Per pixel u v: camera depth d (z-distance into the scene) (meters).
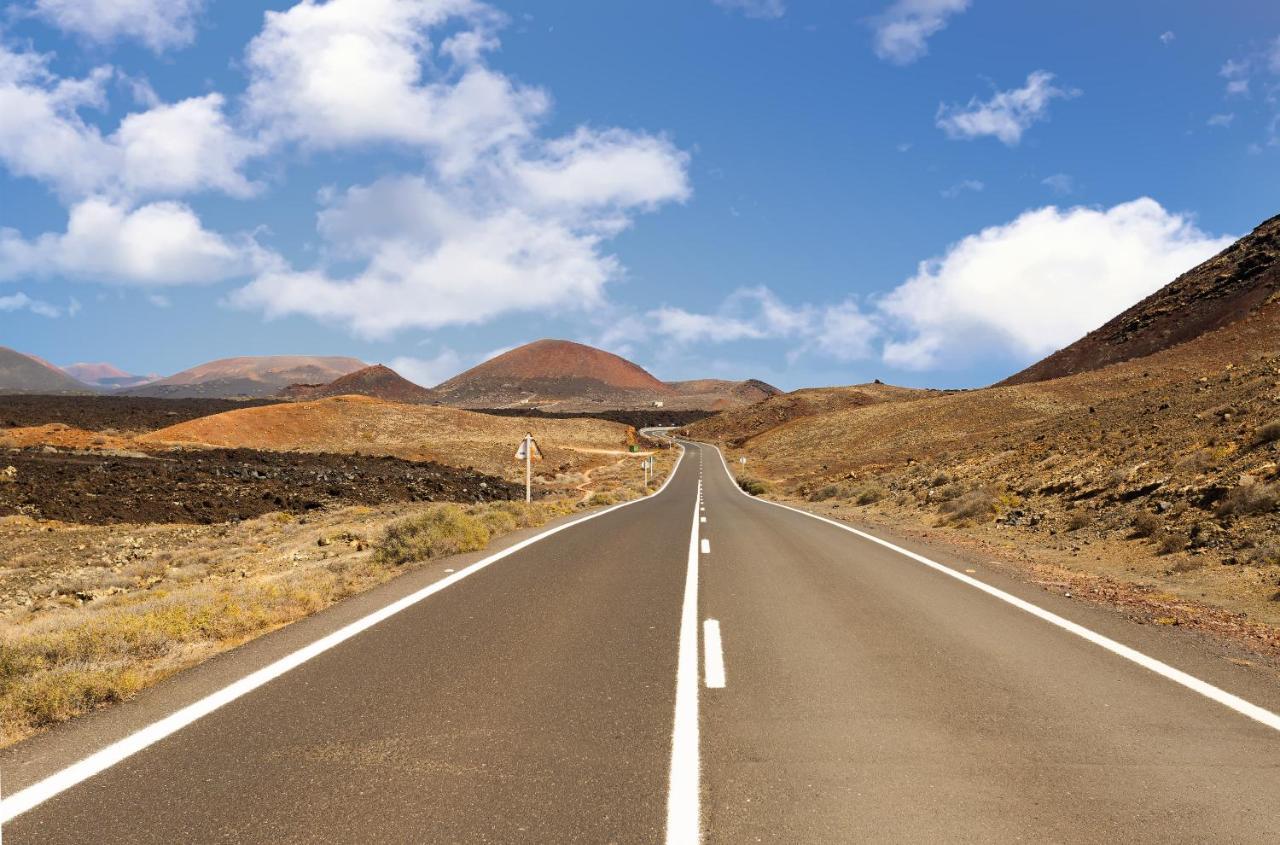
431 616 7.73
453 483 49.59
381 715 4.70
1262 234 110.31
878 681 5.52
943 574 10.98
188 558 18.33
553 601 8.58
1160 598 9.18
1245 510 12.19
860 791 3.62
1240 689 5.39
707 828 3.22
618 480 61.62
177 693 5.18
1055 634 7.11
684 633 7.03
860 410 111.62
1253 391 20.69
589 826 3.24
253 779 3.74
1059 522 16.48
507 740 4.27
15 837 3.17
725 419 192.62
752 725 4.55
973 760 4.03
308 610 8.23
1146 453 19.09
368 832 3.19
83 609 10.84
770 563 12.07
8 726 4.48
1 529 24.14
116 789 3.64
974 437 68.88
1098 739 4.36
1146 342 105.19
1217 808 3.48
